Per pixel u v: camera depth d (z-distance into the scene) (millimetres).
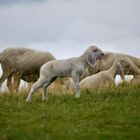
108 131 12844
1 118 14703
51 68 17188
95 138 12180
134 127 13180
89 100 17000
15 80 23203
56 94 18547
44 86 17266
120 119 13992
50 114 14922
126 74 23438
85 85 21031
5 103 17016
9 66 23391
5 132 12734
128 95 17266
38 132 12680
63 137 12242
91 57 17328
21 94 18609
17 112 15586
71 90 20172
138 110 15055
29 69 23391
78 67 17156
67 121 14031
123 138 12188
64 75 17266
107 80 21109
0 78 23500
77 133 12617
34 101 17188
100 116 14492
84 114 14703
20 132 12664
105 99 17000
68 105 16297
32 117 14703
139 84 19875
